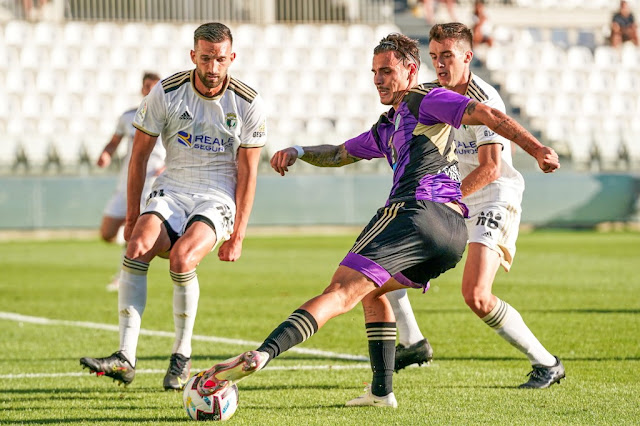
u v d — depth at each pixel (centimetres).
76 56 6681
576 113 7081
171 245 1557
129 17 7000
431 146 1266
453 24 1496
